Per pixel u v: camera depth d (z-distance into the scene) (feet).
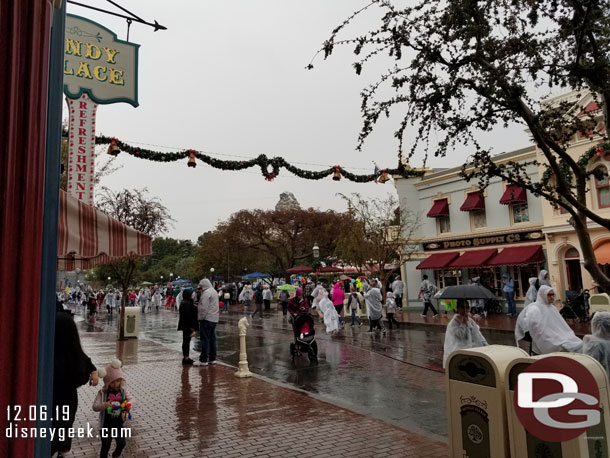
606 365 15.19
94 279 170.71
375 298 54.65
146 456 16.29
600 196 64.59
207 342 35.22
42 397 6.65
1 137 5.95
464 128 14.46
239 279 183.42
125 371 32.40
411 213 96.58
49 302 6.91
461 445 11.41
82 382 14.73
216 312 35.81
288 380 30.55
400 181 98.43
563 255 71.15
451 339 22.16
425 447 16.76
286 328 64.23
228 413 21.62
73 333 14.76
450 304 71.10
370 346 44.91
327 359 38.27
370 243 90.63
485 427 10.80
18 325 5.94
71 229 18.39
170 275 233.55
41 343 6.69
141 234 20.74
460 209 85.46
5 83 6.06
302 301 39.24
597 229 65.21
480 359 11.06
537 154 72.59
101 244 19.36
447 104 13.96
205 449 16.89
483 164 14.60
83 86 24.82
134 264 54.34
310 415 21.16
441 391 26.58
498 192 82.28
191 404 23.30
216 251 158.30
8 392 5.84
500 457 10.36
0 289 5.82
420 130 14.99
